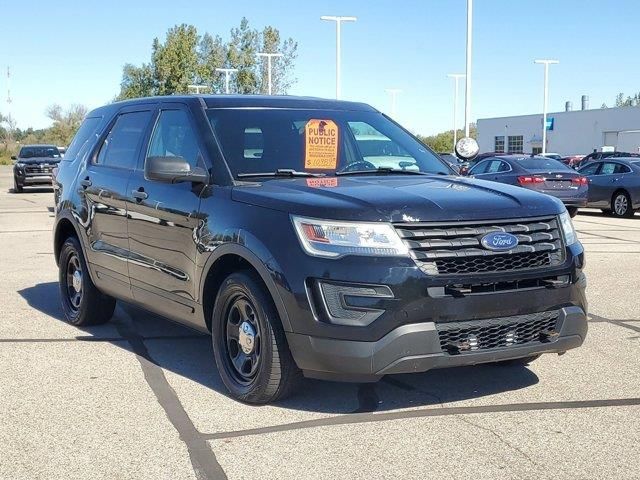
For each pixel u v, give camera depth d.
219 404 5.09
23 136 102.62
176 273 5.64
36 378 5.68
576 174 19.20
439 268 4.52
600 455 4.23
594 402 5.11
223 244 5.05
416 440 4.44
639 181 19.77
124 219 6.31
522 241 4.73
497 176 19.53
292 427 4.66
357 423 4.72
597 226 17.47
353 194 4.77
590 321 7.48
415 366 4.48
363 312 4.44
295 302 4.57
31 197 26.88
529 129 72.38
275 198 4.88
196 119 5.84
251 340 5.02
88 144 7.45
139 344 6.69
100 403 5.13
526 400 5.15
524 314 4.73
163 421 4.79
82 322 7.28
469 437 4.49
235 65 59.03
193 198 5.48
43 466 4.14
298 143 5.82
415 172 5.93
